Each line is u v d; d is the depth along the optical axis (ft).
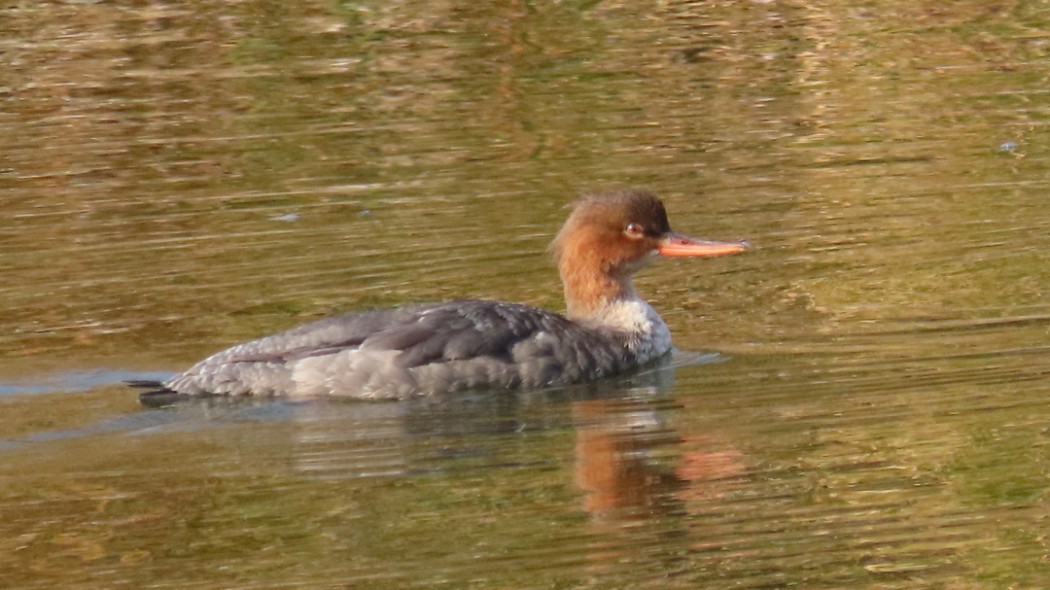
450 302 46.03
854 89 72.13
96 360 45.98
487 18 82.07
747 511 35.47
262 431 41.01
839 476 36.91
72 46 77.77
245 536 34.88
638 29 80.74
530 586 32.42
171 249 55.42
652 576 32.55
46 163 64.95
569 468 38.17
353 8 82.99
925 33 79.30
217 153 65.72
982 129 65.72
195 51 77.36
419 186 61.36
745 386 42.96
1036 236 53.36
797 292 49.83
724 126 67.46
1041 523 34.30
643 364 46.09
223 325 48.44
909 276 50.49
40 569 33.68
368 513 35.88
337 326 44.88
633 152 64.59
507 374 44.21
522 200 59.47
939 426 39.19
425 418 42.04
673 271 53.11
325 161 64.54
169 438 40.60
